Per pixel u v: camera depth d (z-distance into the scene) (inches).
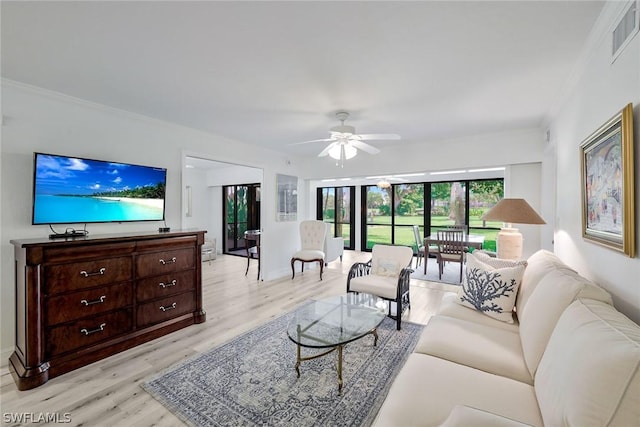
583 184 79.4
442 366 59.9
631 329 40.6
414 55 78.9
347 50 76.4
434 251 224.1
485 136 162.2
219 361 94.9
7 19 62.9
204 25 65.9
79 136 110.4
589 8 60.2
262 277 200.4
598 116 70.7
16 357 88.2
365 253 322.0
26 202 98.0
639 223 51.9
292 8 60.0
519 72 88.4
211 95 106.3
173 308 117.2
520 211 112.2
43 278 84.2
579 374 38.1
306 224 223.5
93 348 94.2
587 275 80.5
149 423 68.0
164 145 138.0
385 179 287.1
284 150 206.7
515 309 88.1
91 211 109.6
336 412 71.6
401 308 121.3
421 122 138.3
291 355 98.9
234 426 67.1
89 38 70.9
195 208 305.6
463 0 57.6
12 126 95.3
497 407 48.1
